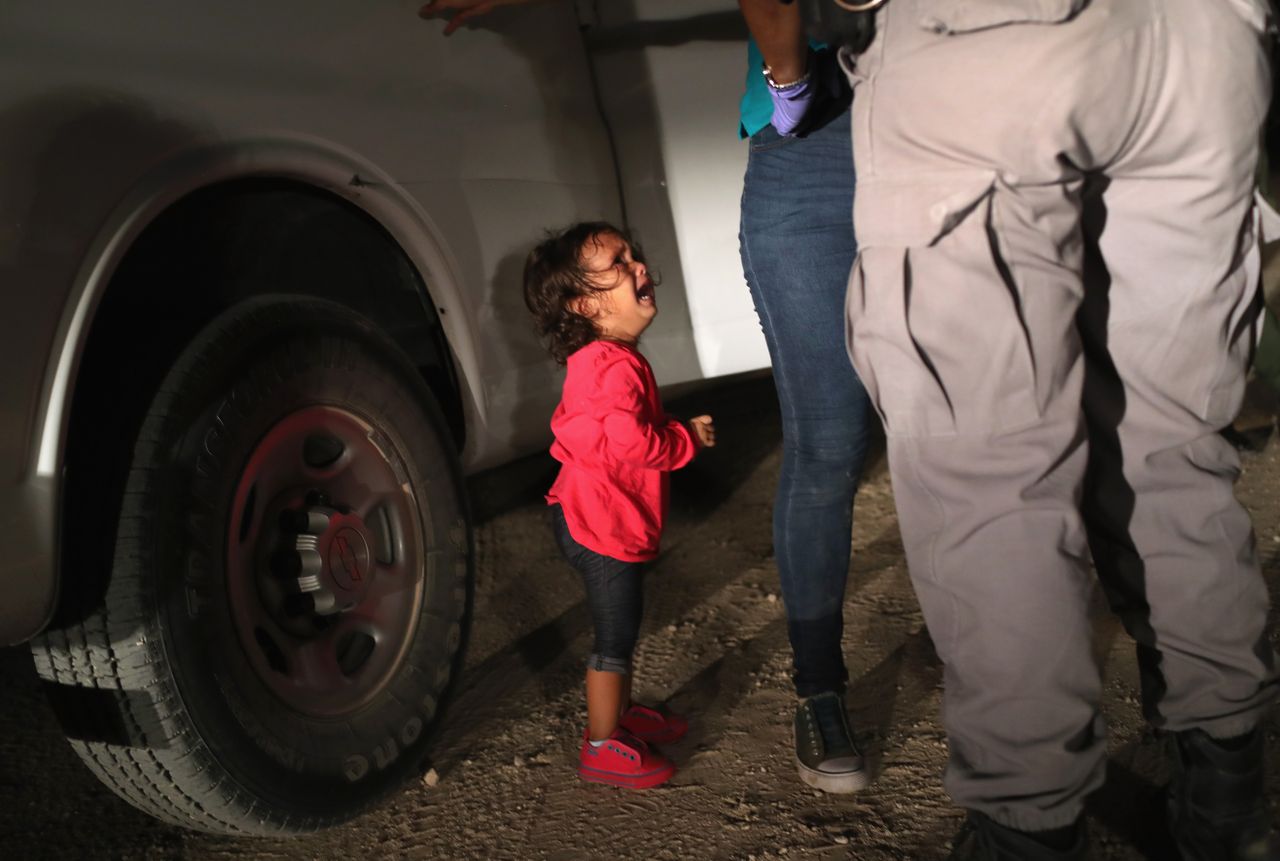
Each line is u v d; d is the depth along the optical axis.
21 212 1.68
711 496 3.71
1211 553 1.61
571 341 2.24
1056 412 1.48
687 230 2.91
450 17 2.48
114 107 1.82
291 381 2.11
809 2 1.48
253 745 1.97
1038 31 1.35
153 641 1.84
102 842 2.29
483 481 4.00
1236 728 1.65
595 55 2.86
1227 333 1.58
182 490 1.89
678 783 2.26
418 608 2.33
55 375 1.73
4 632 1.71
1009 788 1.54
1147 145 1.46
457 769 2.42
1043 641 1.49
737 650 2.78
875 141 1.48
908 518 1.58
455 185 2.46
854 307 1.56
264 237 2.25
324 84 2.20
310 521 2.14
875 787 2.13
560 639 2.97
